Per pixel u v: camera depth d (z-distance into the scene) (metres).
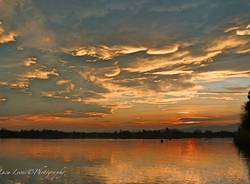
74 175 46.66
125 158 77.56
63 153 96.12
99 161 69.25
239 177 43.97
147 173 48.56
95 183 40.12
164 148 132.12
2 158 76.94
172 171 50.75
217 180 41.72
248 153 90.00
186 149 120.44
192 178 43.50
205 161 67.56
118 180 42.16
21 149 117.94
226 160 69.12
